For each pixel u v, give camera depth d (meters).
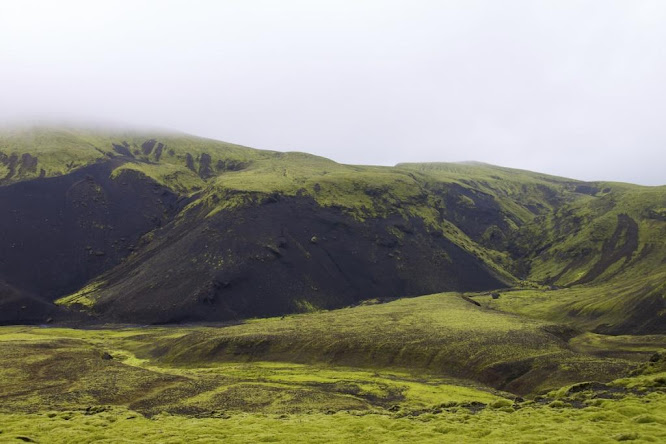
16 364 104.38
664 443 33.47
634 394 53.72
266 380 113.31
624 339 147.25
